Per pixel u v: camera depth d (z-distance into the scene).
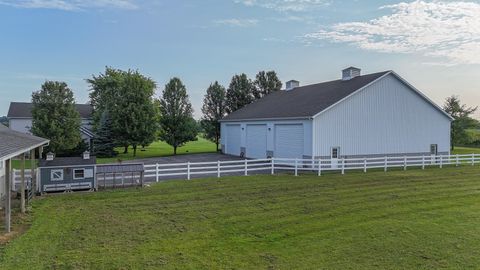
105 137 39.78
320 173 22.56
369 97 26.59
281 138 28.50
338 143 25.45
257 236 10.49
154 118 39.56
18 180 17.78
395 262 8.52
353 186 18.12
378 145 27.02
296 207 13.80
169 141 41.47
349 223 11.72
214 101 46.81
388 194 16.17
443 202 14.70
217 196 15.74
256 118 31.64
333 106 25.14
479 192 16.72
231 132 38.22
